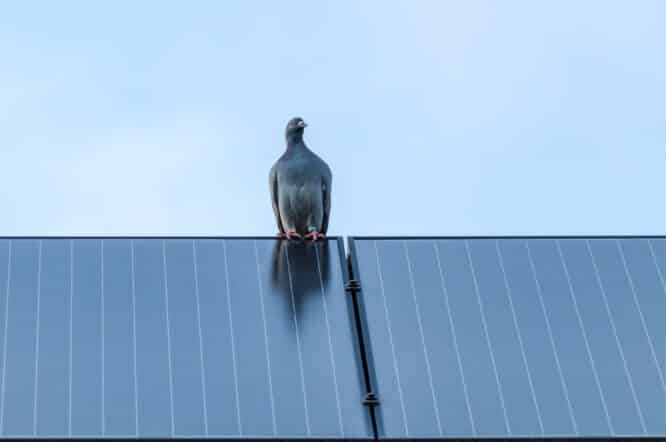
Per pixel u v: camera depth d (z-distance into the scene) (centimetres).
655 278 2089
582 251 2131
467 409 1852
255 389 1864
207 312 1986
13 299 1986
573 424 1844
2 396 1827
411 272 2070
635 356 1952
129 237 2114
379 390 1869
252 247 2116
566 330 1989
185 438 1784
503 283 2062
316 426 1814
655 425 1850
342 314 1991
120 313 1977
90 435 1777
